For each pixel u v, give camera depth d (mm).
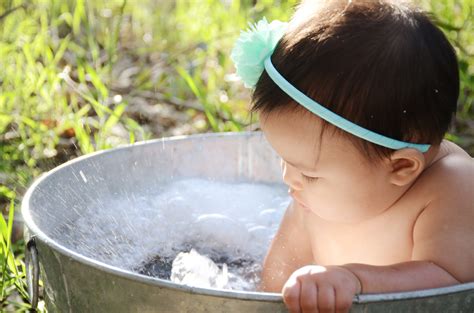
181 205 1984
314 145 1421
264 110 1462
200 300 1182
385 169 1440
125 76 3281
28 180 2381
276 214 2031
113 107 2949
